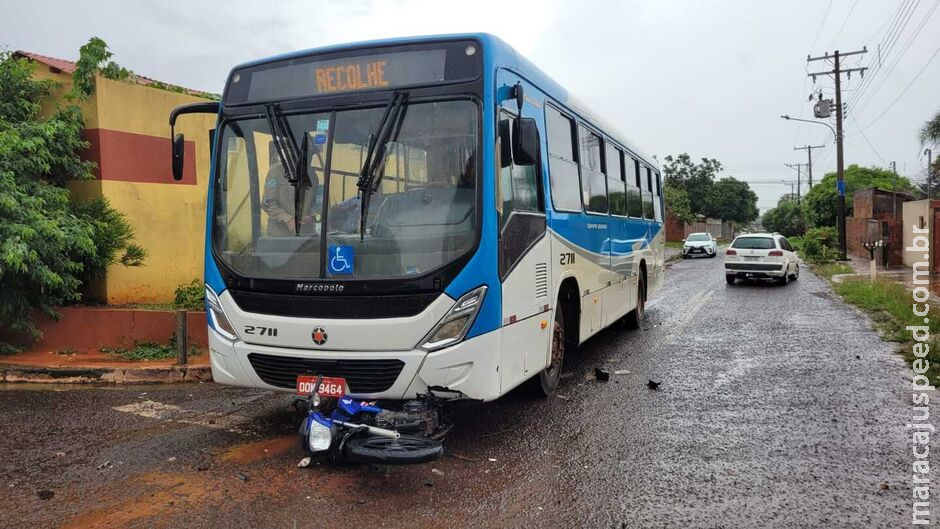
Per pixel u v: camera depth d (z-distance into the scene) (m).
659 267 14.07
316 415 4.78
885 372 8.12
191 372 7.98
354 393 4.95
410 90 5.12
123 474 4.88
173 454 5.31
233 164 5.54
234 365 5.38
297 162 5.19
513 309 5.36
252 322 5.21
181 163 6.02
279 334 5.10
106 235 9.55
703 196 76.38
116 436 5.79
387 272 4.88
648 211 12.52
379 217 4.96
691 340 10.63
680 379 7.88
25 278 8.54
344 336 4.88
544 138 6.35
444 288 4.79
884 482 4.69
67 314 9.12
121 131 10.30
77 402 6.97
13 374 7.96
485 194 4.92
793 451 5.34
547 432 5.84
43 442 5.64
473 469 4.96
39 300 8.89
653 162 13.02
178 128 11.27
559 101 6.95
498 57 5.27
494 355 5.02
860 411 6.45
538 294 5.99
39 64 10.77
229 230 5.48
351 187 5.07
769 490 4.57
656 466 5.02
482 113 4.98
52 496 4.49
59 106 9.91
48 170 9.13
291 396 7.13
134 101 10.52
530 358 5.81
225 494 4.50
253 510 4.25
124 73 10.73
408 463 4.44
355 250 4.95
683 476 4.82
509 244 5.28
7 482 4.75
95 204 9.71
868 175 58.97
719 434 5.79
